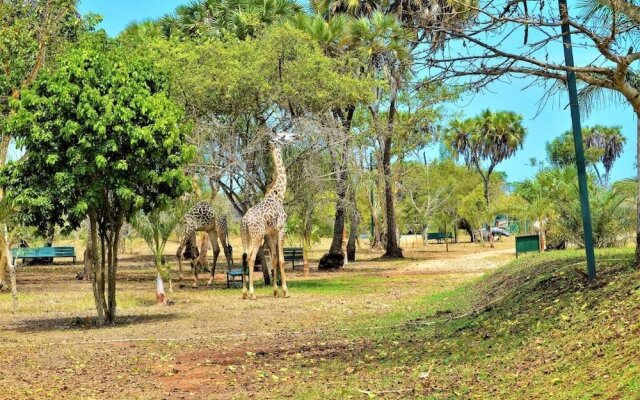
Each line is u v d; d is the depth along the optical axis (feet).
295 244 156.46
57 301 65.31
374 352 33.73
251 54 76.79
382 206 168.25
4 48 70.33
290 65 75.31
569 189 72.69
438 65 30.09
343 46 89.30
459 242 218.59
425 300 57.11
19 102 46.06
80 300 65.77
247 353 35.58
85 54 46.11
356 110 111.04
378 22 81.87
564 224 73.67
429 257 133.49
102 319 48.98
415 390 25.02
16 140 45.68
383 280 82.17
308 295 66.54
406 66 32.60
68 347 39.45
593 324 27.04
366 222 179.01
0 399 27.48
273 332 43.52
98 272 49.11
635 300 27.45
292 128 74.79
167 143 46.50
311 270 103.45
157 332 44.75
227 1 114.93
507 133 194.70
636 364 20.54
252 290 64.80
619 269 37.04
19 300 66.44
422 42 30.35
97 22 78.23
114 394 27.94
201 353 36.65
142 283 85.20
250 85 73.77
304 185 77.30
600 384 20.30
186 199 76.07
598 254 51.52
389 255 132.67
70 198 46.09
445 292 61.21
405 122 117.91
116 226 49.65
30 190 45.27
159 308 58.34
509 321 34.37
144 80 49.80
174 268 111.34
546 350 26.45
